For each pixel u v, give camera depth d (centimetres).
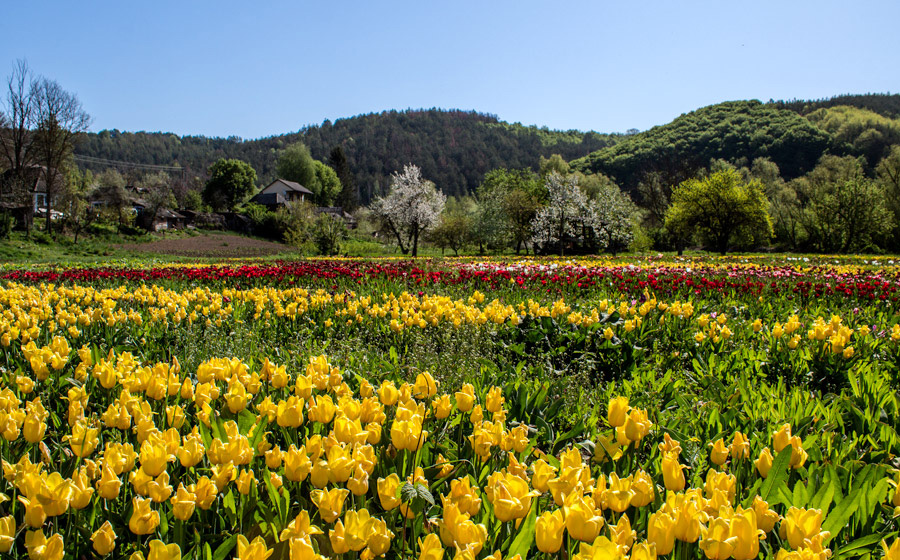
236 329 629
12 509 209
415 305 709
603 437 261
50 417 332
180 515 185
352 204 11575
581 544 147
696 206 4994
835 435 319
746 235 5312
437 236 5684
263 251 5097
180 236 6662
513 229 5716
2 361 480
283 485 221
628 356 575
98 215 5769
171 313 688
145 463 198
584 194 5247
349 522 162
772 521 179
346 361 499
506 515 173
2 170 5300
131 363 367
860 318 762
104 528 173
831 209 5291
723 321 646
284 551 172
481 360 507
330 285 1275
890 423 365
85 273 1443
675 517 168
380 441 259
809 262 2644
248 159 19512
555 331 619
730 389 414
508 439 252
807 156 9225
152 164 17112
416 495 195
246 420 278
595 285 1145
